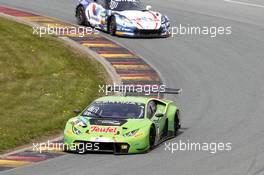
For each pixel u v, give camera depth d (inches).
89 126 2182.6
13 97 2942.9
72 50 3695.9
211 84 3245.6
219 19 4493.1
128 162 2032.5
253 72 3447.3
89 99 2994.6
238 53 3782.0
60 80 3223.4
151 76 3358.8
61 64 3467.0
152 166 1984.5
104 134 2145.7
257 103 2945.4
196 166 1993.1
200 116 2748.5
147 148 2172.7
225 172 1926.7
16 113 2711.6
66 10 4613.7
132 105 2293.3
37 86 3120.1
